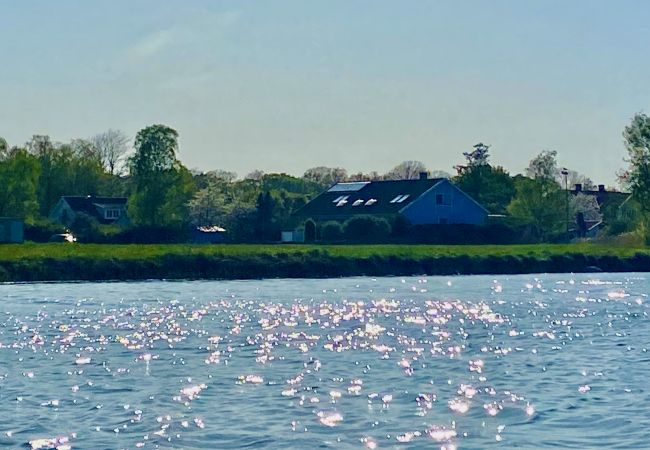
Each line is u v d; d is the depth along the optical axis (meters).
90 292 111.88
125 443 37.69
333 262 145.75
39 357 58.97
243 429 39.62
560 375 51.44
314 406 43.75
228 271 138.25
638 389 47.28
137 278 133.12
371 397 45.66
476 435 38.72
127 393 46.97
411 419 41.31
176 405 44.06
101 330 73.25
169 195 190.50
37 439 38.28
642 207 181.38
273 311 88.00
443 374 51.97
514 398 45.28
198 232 193.88
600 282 133.38
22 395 46.59
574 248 169.12
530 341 65.62
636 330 72.12
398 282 132.00
